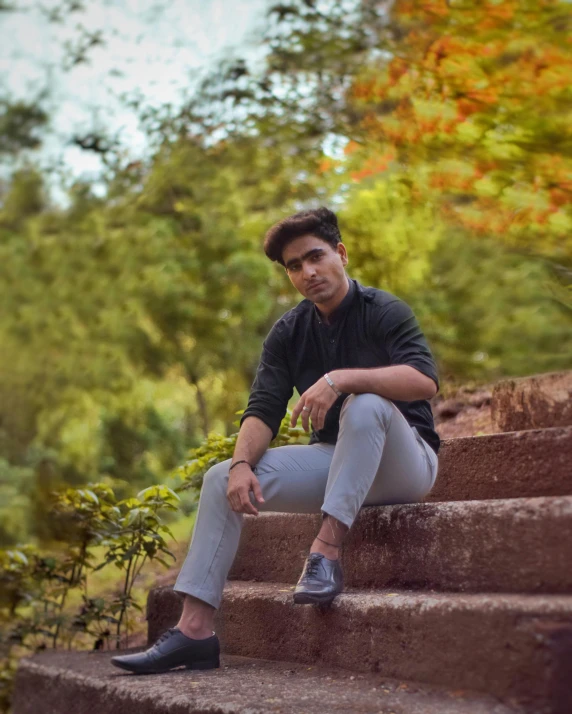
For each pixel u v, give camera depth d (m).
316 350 2.79
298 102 6.47
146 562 4.97
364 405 2.42
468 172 5.11
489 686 1.93
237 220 7.33
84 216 7.72
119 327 7.56
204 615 2.61
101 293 7.61
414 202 5.56
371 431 2.40
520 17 4.71
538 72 4.75
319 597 2.35
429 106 5.14
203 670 2.61
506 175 4.90
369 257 5.69
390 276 5.66
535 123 4.77
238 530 2.61
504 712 1.79
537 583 2.08
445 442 2.83
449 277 5.45
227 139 7.19
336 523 2.39
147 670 2.58
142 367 7.67
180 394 8.19
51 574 3.99
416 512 2.42
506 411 3.15
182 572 2.60
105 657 3.28
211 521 2.60
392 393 2.45
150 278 7.41
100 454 7.92
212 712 2.09
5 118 7.59
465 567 2.26
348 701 2.02
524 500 2.15
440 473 2.83
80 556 3.93
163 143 7.51
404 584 2.45
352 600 2.38
